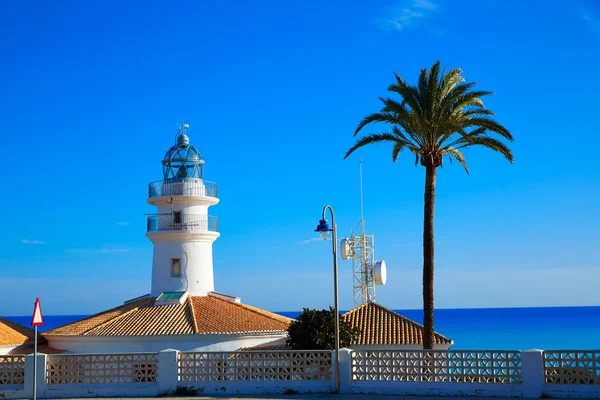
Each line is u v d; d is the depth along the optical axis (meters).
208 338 33.94
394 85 29.86
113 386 23.67
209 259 41.09
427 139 29.08
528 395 21.38
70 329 35.81
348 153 30.19
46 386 23.61
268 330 35.44
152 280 40.62
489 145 28.77
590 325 164.38
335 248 24.00
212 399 22.58
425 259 28.95
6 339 33.44
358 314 38.72
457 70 29.36
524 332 139.50
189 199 40.09
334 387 23.34
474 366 22.41
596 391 20.75
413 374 22.94
